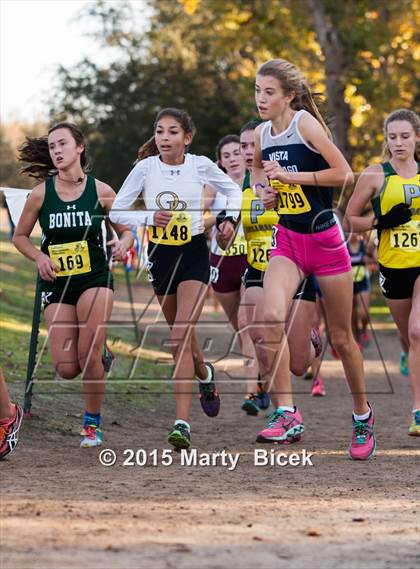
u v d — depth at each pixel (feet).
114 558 17.01
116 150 175.11
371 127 129.39
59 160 29.35
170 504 21.50
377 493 23.72
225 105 179.63
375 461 28.76
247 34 134.00
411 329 32.53
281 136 27.04
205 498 22.40
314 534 19.13
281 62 27.07
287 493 23.39
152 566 16.63
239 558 17.31
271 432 28.76
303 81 27.17
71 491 22.62
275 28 129.90
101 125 176.96
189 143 31.22
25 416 33.30
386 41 122.01
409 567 17.17
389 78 130.52
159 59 180.75
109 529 18.93
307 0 122.72
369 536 19.22
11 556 16.94
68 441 30.94
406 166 32.58
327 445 32.22
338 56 122.01
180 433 28.66
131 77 177.06
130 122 175.32
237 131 175.42
